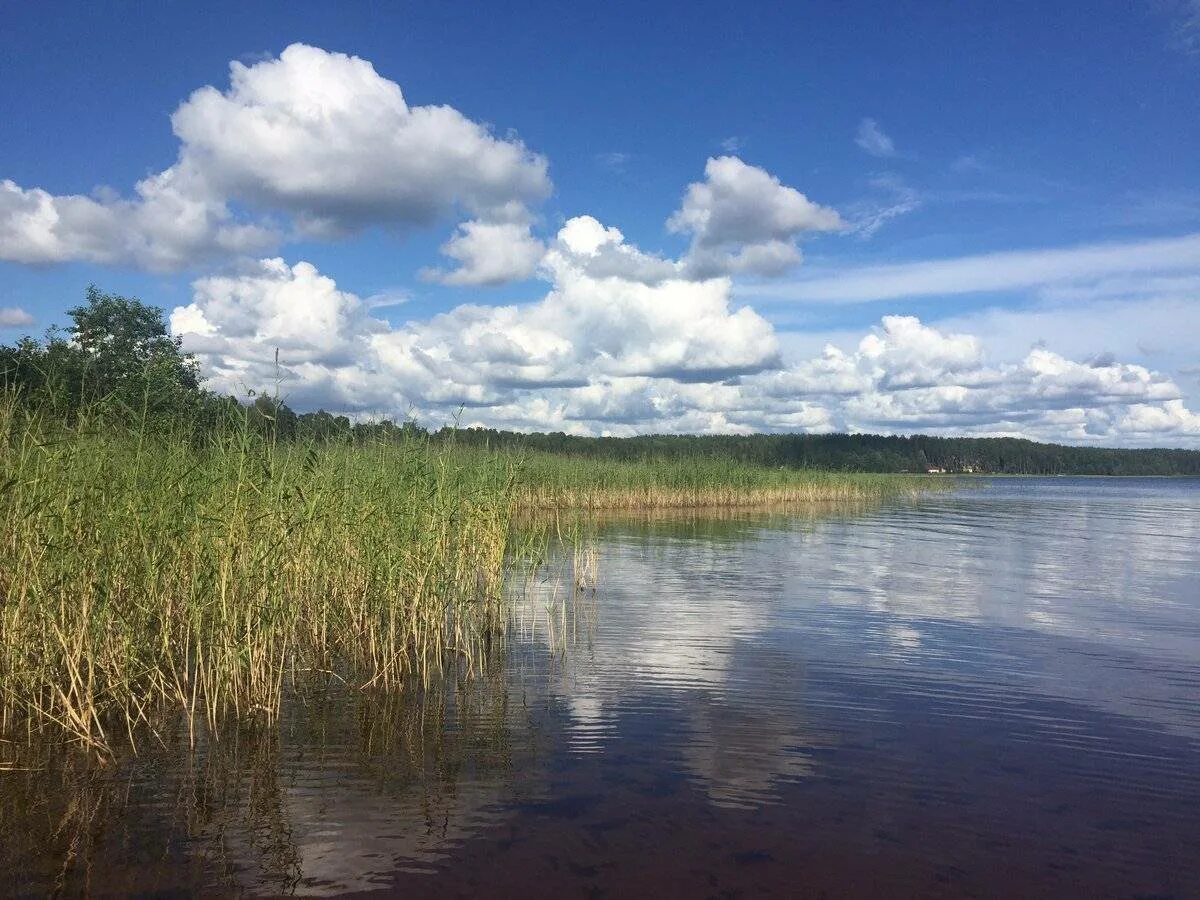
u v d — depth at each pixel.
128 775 7.00
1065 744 7.96
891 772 7.24
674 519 34.41
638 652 11.32
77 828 6.02
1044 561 21.50
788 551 23.09
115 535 8.41
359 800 6.56
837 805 6.57
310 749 7.64
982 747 7.87
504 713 8.72
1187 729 8.40
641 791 6.79
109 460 8.94
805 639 12.09
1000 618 13.77
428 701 9.12
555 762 7.38
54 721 7.88
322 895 5.18
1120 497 66.81
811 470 54.41
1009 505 51.62
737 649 11.49
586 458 41.31
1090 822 6.34
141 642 8.69
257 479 9.60
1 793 6.59
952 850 5.87
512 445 14.32
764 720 8.55
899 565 20.31
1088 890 5.38
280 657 9.73
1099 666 10.75
